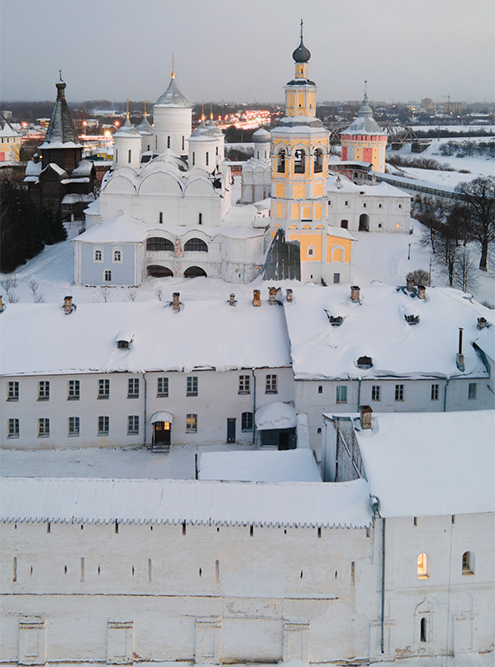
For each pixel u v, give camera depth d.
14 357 79.25
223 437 82.19
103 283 139.00
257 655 56.41
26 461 78.06
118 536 54.72
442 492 55.69
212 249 143.50
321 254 139.12
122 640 55.88
